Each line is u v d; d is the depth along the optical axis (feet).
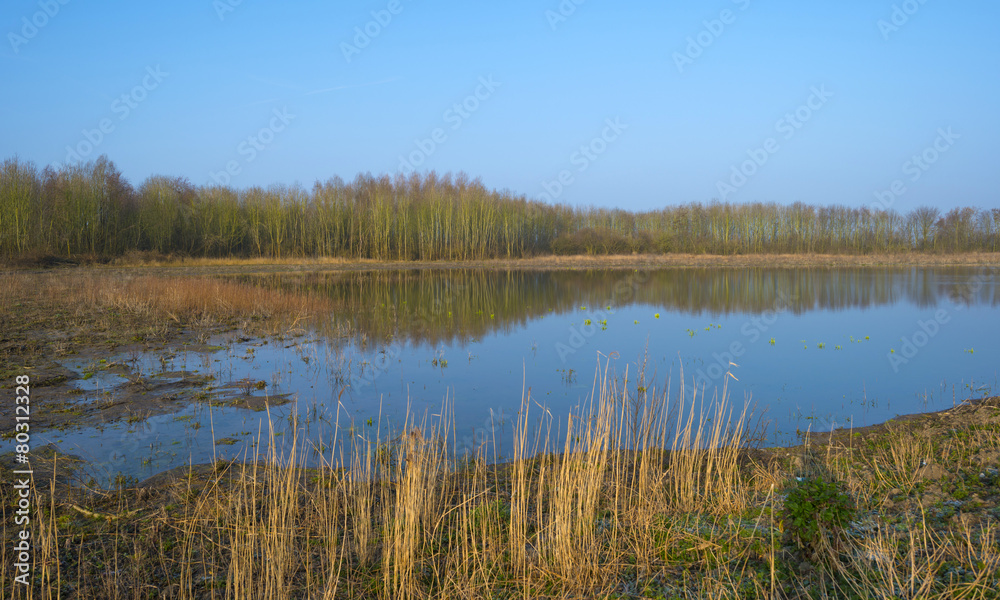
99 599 12.20
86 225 133.90
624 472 19.54
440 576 13.55
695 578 13.03
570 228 215.92
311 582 13.16
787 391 32.71
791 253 191.01
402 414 28.22
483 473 20.38
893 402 30.32
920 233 186.80
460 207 180.14
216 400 29.37
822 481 13.58
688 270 143.74
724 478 18.89
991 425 22.70
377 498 17.89
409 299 80.84
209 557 14.03
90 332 45.29
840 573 12.05
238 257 161.27
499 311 68.54
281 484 16.47
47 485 18.19
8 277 84.17
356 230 179.11
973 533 13.55
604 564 13.85
